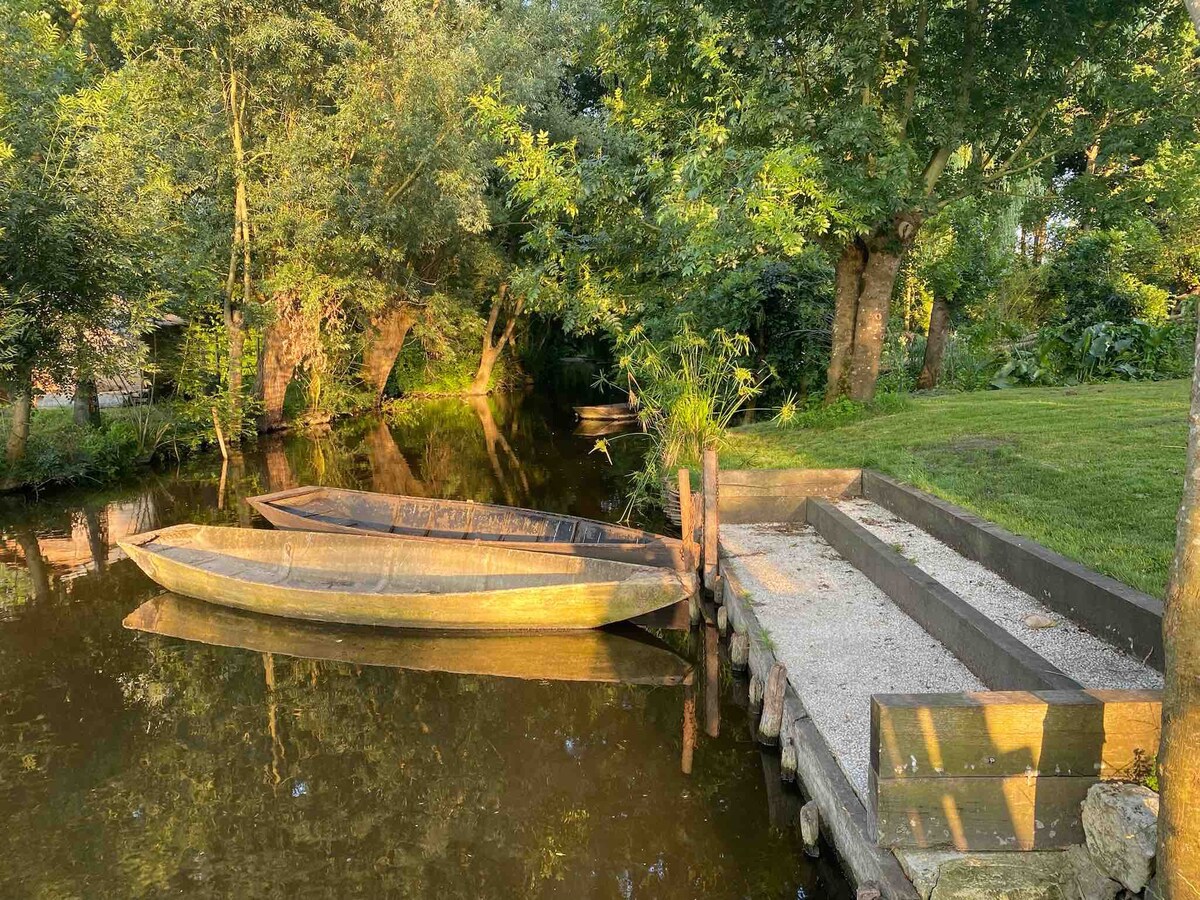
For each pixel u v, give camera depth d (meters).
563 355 38.47
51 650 6.38
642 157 10.75
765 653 4.88
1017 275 18.09
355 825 4.16
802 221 8.44
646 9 10.46
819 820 3.63
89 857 3.88
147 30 15.30
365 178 17.28
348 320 21.31
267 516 9.04
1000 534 5.70
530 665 6.02
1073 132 10.54
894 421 10.47
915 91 11.35
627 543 7.25
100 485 13.23
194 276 15.23
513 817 4.22
